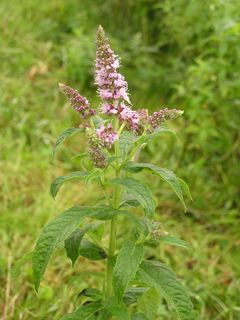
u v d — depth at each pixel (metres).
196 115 0.68
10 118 0.79
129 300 0.34
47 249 0.29
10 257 0.54
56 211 0.62
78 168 0.72
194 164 0.69
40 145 0.75
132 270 0.29
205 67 0.68
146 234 0.32
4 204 0.64
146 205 0.29
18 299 0.51
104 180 0.32
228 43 0.67
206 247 0.61
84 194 0.66
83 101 0.32
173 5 0.80
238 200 0.67
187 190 0.33
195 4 0.74
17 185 0.68
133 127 0.31
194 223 0.65
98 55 0.30
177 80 0.81
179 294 0.31
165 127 0.32
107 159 0.30
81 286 0.52
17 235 0.59
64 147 0.74
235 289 0.55
